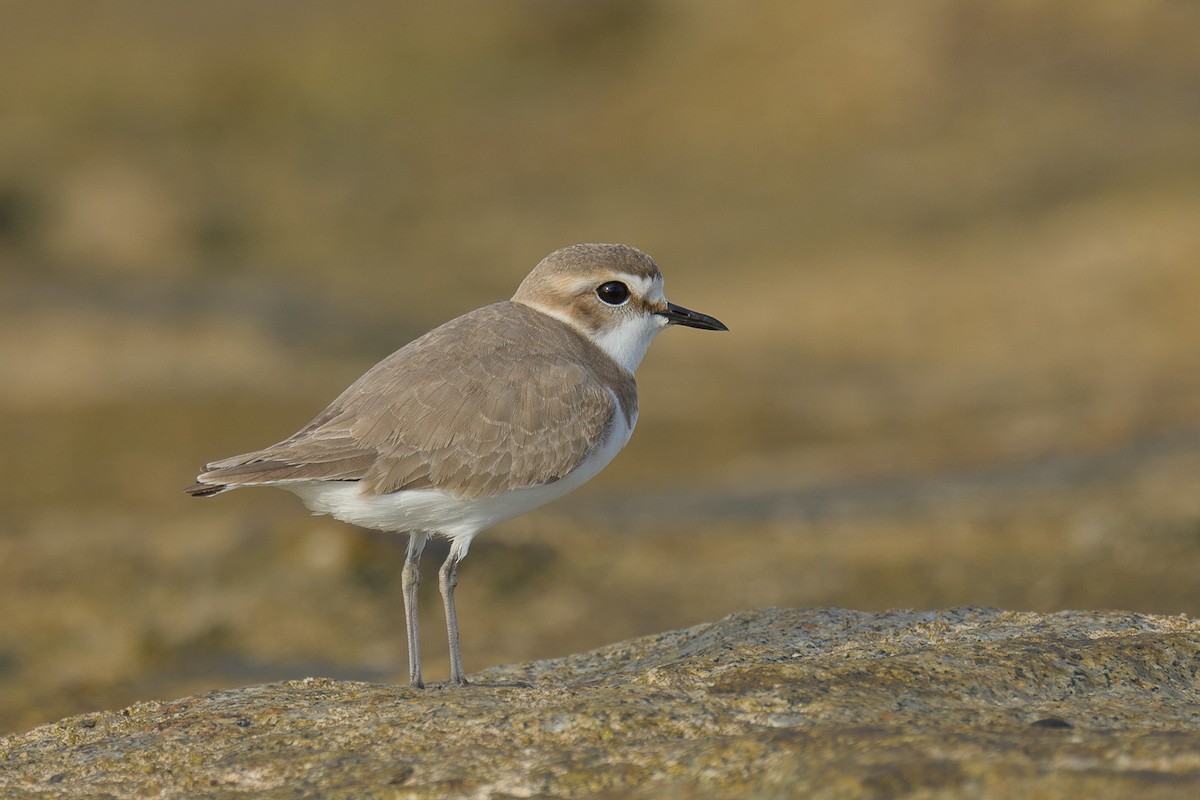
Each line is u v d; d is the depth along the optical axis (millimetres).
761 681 5848
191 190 38000
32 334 25750
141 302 28953
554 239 35250
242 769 5594
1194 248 26078
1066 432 18688
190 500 17500
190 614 12812
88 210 36250
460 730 5707
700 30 44375
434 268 34344
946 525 14641
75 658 11992
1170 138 32000
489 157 40969
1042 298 26031
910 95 37656
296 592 13172
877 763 4730
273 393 22953
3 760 6066
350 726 5914
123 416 21625
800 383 24188
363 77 44781
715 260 31781
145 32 47375
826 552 14258
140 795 5566
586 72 44500
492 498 7273
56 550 14320
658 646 7559
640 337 8266
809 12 42188
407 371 7312
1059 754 4723
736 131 39281
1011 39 38406
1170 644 6285
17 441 20531
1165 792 4348
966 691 5770
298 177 39969
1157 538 12945
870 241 30656
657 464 19672
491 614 13094
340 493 7094
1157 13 38000
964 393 22359
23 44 46875
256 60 45531
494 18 46594
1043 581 12500
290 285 32156
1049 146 33094
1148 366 22516
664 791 4898
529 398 7359
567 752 5359
